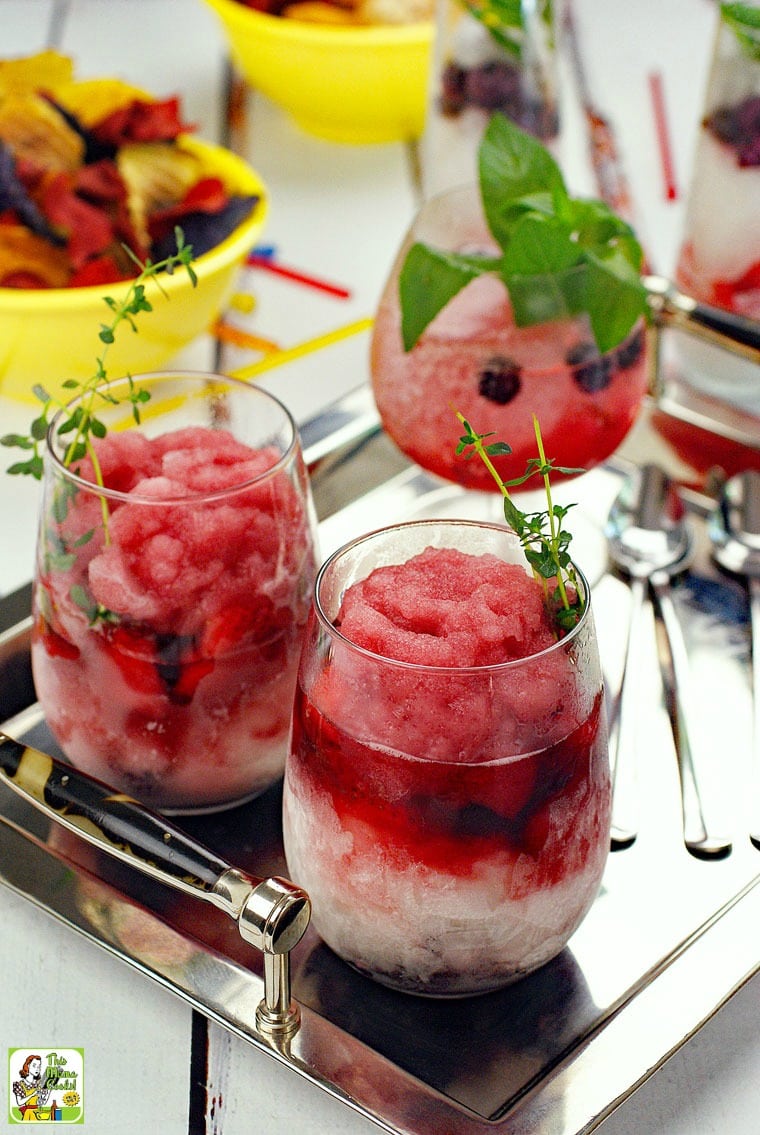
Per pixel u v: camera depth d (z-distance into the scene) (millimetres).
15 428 957
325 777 644
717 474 894
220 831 736
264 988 667
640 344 825
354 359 1009
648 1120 652
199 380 748
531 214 775
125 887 709
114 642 695
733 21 887
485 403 799
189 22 1407
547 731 630
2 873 711
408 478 906
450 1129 630
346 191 1178
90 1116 655
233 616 694
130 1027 680
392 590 658
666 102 1269
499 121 799
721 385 955
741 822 731
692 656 801
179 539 688
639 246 805
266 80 1174
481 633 643
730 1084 663
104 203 969
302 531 718
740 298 940
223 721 710
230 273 952
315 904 670
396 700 625
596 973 683
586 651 644
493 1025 667
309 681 651
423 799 628
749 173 911
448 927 646
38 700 778
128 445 725
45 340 910
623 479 902
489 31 1021
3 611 813
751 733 766
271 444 741
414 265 783
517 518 646
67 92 1055
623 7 1428
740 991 690
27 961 699
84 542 689
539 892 646
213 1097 662
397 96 1165
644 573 837
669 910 703
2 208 960
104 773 729
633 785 743
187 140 1038
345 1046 657
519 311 777
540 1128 630
